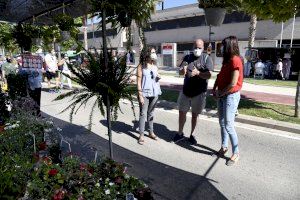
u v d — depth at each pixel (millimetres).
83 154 4969
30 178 2770
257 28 29000
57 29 6336
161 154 5258
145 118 5750
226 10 4887
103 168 3100
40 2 5090
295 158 5027
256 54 21484
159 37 40406
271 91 13117
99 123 7398
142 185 2953
